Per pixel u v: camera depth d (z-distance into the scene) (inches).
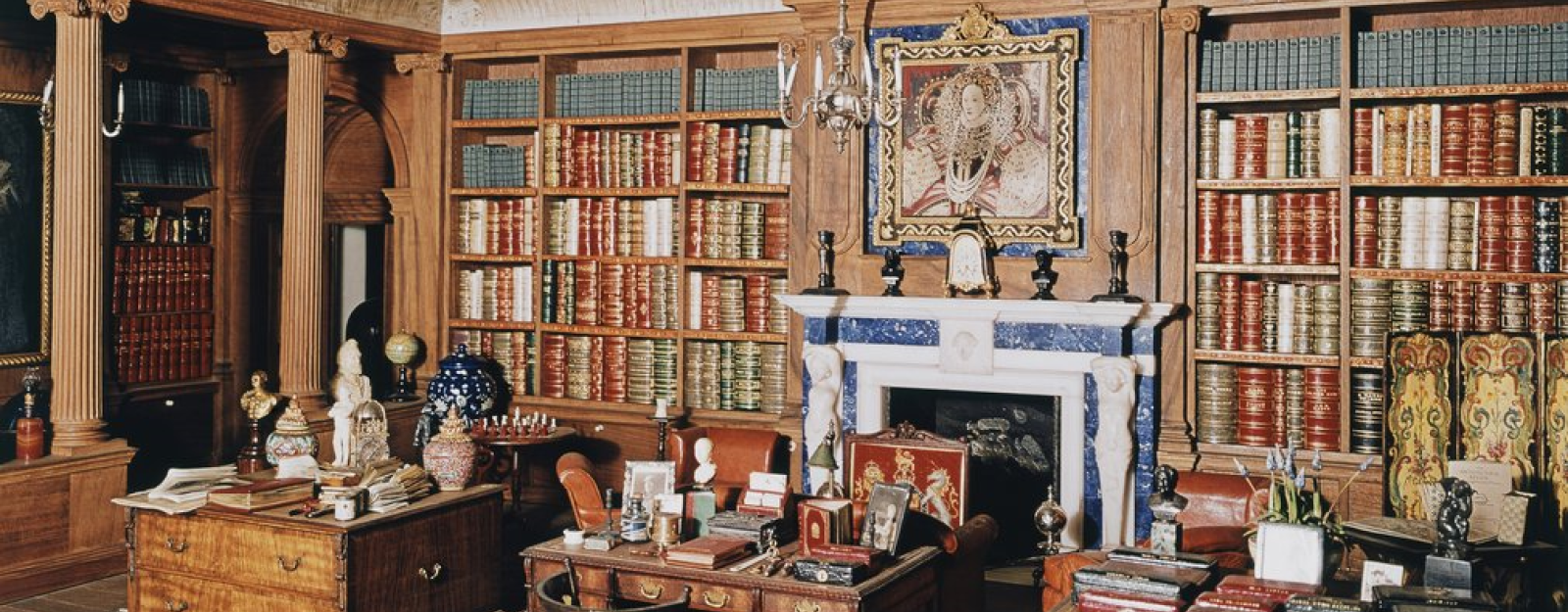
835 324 352.5
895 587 225.0
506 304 411.8
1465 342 265.6
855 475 294.4
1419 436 269.1
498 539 289.9
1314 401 314.0
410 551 265.1
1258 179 319.9
